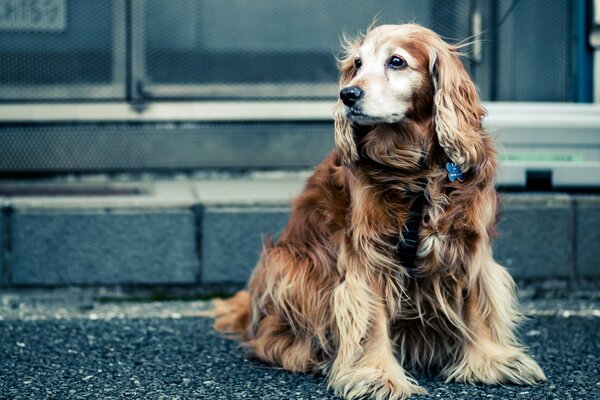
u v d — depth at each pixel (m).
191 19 6.67
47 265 5.57
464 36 6.62
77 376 4.17
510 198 5.65
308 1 6.73
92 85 6.63
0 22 6.50
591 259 5.70
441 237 3.89
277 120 6.74
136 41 6.62
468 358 4.11
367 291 3.98
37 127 6.59
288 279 4.25
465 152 3.86
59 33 6.58
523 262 5.67
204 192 6.01
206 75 6.72
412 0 6.71
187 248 5.62
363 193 3.95
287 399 3.87
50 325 5.01
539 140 5.74
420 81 3.89
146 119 6.68
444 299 4.03
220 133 6.74
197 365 4.35
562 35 6.46
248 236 5.64
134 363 4.37
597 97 6.38
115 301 5.58
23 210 5.54
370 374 3.88
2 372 4.22
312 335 4.22
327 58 6.78
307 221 4.29
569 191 5.83
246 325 4.80
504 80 6.54
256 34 6.73
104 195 5.98
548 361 4.39
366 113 3.80
